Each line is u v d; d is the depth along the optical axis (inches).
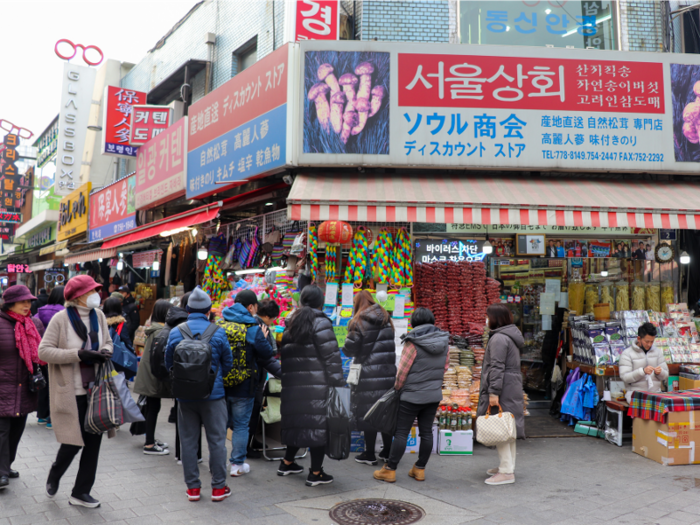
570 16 343.6
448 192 254.8
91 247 608.4
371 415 189.2
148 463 211.9
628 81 280.5
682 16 358.9
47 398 269.4
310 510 162.2
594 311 295.6
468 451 233.5
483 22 338.6
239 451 198.2
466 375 250.1
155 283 541.0
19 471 196.1
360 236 266.1
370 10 332.2
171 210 462.0
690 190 280.1
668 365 271.0
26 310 181.9
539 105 275.9
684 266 335.0
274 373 198.7
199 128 359.3
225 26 456.8
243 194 345.1
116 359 224.8
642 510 163.3
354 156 270.8
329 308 252.1
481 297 277.9
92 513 157.2
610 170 278.8
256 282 283.9
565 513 160.9
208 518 154.9
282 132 275.9
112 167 685.3
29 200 984.3
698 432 216.2
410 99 273.0
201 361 155.9
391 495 177.3
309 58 272.8
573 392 276.1
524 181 279.7
